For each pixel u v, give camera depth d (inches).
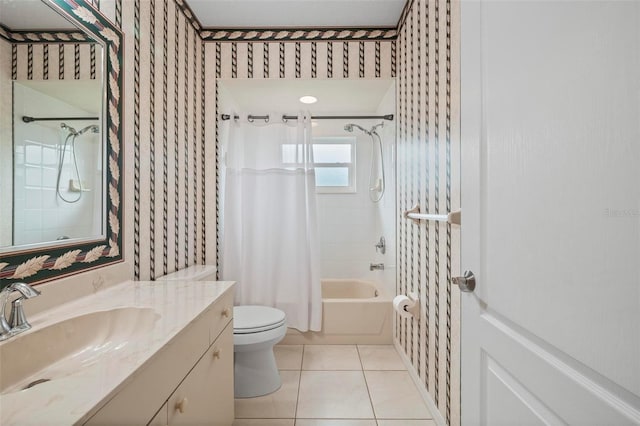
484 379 33.2
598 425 19.6
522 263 27.0
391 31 97.3
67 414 21.3
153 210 69.8
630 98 17.6
